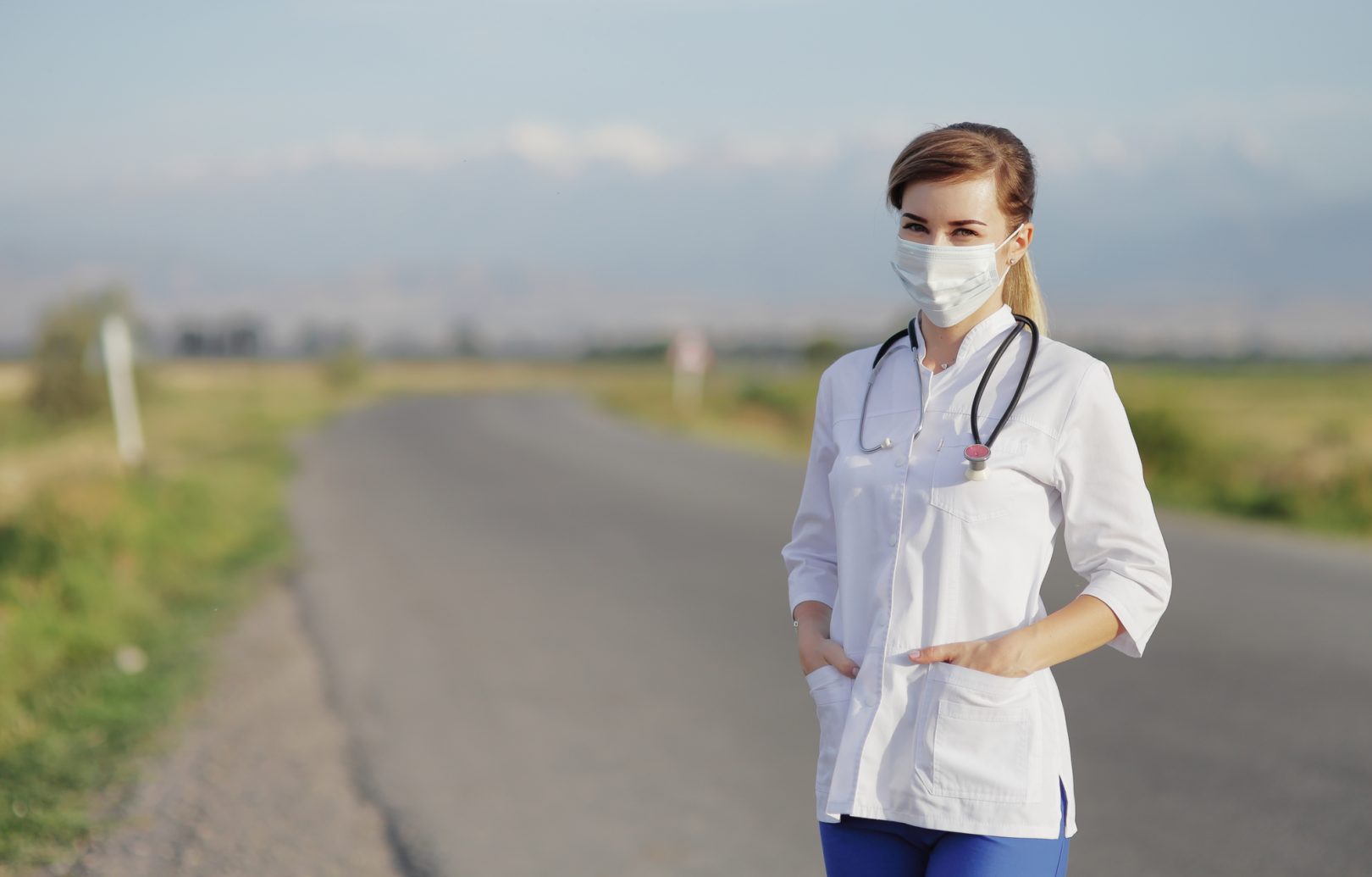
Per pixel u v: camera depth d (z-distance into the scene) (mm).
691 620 10711
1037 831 2541
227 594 11688
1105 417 2561
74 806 5910
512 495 20375
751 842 5660
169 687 8203
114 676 8391
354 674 8750
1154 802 6184
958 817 2537
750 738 7320
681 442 33562
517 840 5648
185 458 22719
